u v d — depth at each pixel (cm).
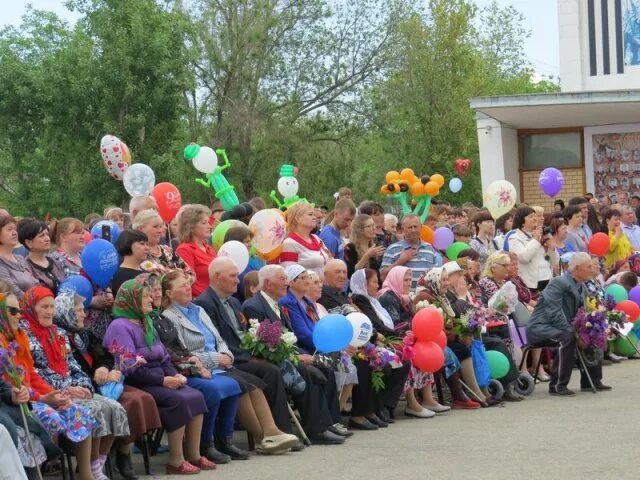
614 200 3222
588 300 1548
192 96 4531
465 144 4191
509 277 1645
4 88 4009
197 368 1105
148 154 3647
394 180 1881
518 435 1204
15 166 4059
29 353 975
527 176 3312
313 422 1191
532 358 1630
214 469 1067
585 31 3603
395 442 1187
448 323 1427
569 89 3619
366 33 4806
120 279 1123
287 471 1040
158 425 1035
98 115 3709
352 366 1258
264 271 1225
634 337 1867
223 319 1180
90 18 3716
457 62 4266
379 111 4641
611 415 1317
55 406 958
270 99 4584
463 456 1090
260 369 1162
